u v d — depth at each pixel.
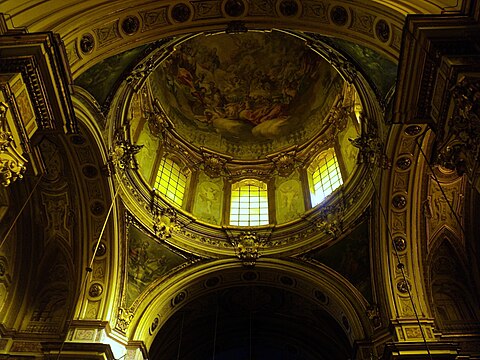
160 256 15.84
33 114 8.08
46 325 13.93
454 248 14.63
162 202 16.50
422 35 7.81
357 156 15.72
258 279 16.80
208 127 20.45
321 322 18.61
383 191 14.09
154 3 10.37
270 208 18.30
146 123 17.81
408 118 8.52
